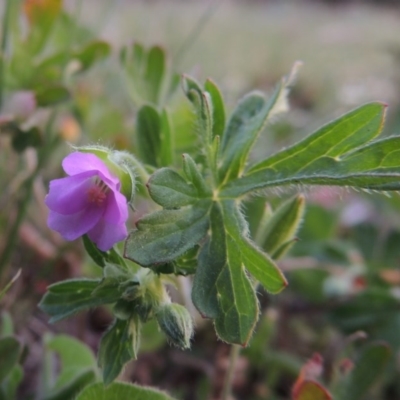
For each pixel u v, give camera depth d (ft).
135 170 0.36
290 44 1.62
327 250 0.59
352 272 0.57
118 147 0.58
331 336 0.57
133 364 0.50
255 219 0.54
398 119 0.77
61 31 0.61
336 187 0.37
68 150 0.62
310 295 0.57
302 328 0.57
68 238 0.33
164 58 0.52
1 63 0.54
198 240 0.34
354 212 0.73
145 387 0.36
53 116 0.56
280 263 0.57
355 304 0.53
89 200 0.33
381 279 0.56
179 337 0.33
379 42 1.69
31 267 0.54
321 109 1.08
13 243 0.49
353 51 1.60
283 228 0.38
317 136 0.35
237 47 1.46
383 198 0.67
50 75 0.55
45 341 0.44
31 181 0.51
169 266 0.34
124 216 0.31
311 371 0.43
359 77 1.34
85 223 0.33
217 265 0.34
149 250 0.33
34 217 0.57
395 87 1.22
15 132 0.51
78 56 0.57
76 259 0.55
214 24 1.71
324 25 1.95
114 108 0.68
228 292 0.34
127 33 1.04
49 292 0.35
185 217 0.34
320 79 1.28
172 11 1.54
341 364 0.45
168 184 0.34
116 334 0.34
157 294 0.34
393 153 0.34
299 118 1.01
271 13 2.23
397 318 0.52
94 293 0.34
